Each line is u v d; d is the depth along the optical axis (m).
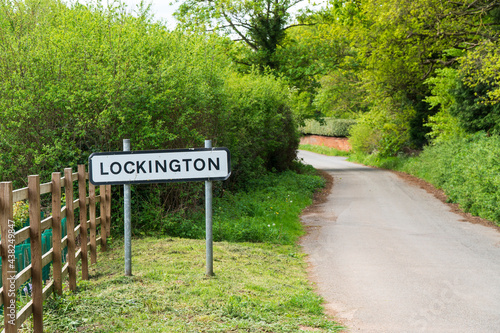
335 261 9.23
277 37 32.69
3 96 9.58
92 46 10.28
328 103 45.44
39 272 4.47
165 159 6.71
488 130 21.14
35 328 4.48
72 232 5.94
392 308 6.24
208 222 7.02
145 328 4.66
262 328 5.00
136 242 9.54
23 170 9.91
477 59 19.16
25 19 11.35
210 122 13.80
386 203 18.50
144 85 10.20
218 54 15.44
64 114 9.74
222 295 6.02
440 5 20.94
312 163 43.50
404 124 33.34
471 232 12.54
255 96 19.27
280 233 11.59
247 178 19.56
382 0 22.19
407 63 27.84
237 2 31.45
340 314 5.99
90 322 4.82
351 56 33.41
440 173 22.58
